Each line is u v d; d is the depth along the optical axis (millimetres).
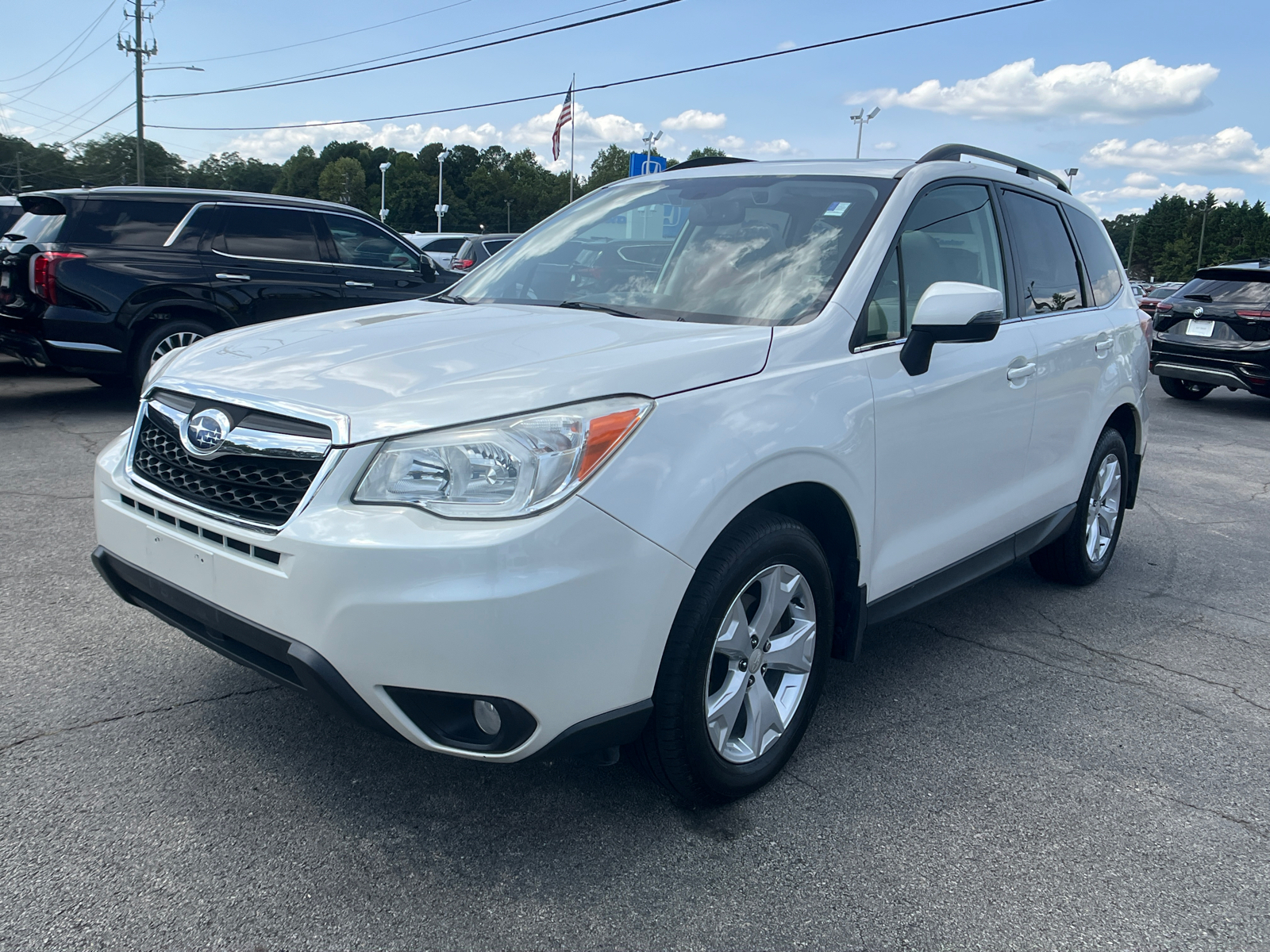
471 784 2611
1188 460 8258
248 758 2684
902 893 2236
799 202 3184
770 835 2441
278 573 2062
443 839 2357
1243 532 5871
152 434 2498
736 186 3412
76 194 7543
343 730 2863
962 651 3758
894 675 3498
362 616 1973
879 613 2953
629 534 2080
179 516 2297
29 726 2812
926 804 2621
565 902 2150
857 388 2686
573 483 2023
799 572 2586
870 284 2855
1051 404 3771
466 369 2262
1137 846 2469
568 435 2041
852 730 3049
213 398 2318
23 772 2566
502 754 2086
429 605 1942
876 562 2881
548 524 1984
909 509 2992
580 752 2145
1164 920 2182
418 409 2068
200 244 7953
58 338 7379
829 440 2537
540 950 1996
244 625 2143
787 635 2639
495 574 1950
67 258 7328
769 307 2807
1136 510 6340
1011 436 3512
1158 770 2873
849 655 2873
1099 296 4391
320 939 1998
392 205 131500
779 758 2652
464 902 2133
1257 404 12469
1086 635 4000
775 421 2391
